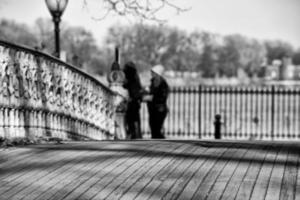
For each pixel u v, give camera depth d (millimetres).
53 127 14664
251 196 7855
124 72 20625
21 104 12664
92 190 8125
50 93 14438
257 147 11180
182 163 9617
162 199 7758
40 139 13125
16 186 8289
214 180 8609
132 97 20547
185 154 10336
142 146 11227
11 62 12203
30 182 8484
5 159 9898
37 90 13586
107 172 9039
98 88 18406
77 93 16438
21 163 9609
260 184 8398
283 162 9734
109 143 11836
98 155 10227
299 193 7992
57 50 17797
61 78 15188
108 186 8312
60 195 7895
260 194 7938
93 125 17953
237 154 10367
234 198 7785
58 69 14969
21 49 12680
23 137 12602
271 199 7734
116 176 8820
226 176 8812
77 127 16500
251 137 29609
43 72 13945
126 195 7910
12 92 12234
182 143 11727
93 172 9031
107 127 19547
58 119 14992
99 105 18547
